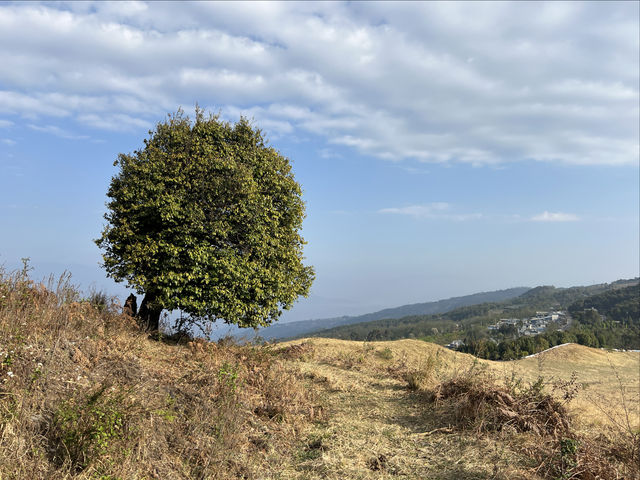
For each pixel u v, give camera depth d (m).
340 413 7.58
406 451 5.83
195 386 6.13
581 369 21.95
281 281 10.38
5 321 5.36
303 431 6.38
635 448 5.40
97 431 3.82
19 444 3.56
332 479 4.84
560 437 5.90
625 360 25.61
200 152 9.81
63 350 5.31
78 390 4.53
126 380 5.40
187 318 9.99
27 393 4.18
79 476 3.51
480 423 6.51
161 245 8.94
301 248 11.64
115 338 6.84
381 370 12.00
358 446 5.89
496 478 4.94
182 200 9.09
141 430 4.40
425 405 8.17
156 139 10.02
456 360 16.25
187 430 5.05
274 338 10.89
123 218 9.23
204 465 4.54
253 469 4.84
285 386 7.55
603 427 7.14
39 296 6.53
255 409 6.45
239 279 9.43
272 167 10.77
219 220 9.43
